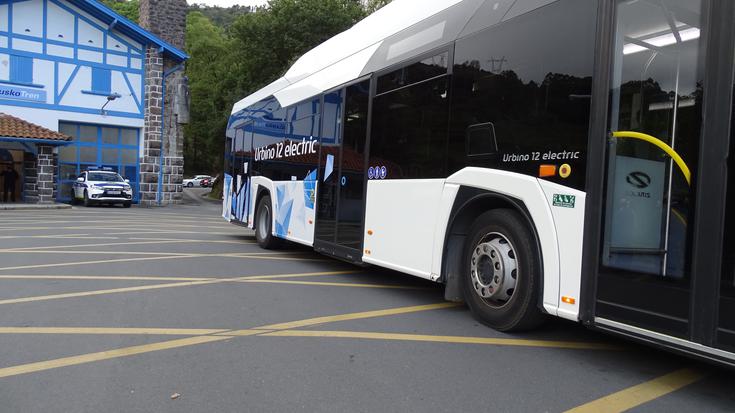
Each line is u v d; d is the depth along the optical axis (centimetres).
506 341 478
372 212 677
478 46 522
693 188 345
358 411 333
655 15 371
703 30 343
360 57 752
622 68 389
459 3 571
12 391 358
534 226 446
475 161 514
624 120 386
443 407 341
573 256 411
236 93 3562
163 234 1328
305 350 447
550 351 453
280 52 3353
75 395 352
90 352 436
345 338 482
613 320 383
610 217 390
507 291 481
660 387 380
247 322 529
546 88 441
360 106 727
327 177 806
